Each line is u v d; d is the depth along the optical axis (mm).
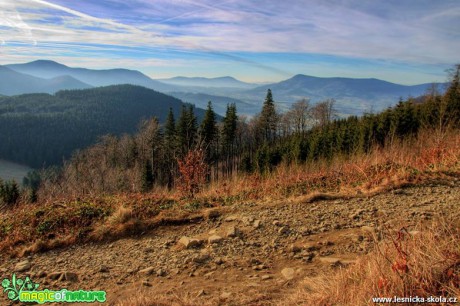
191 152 8422
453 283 2332
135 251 4691
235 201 6664
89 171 32344
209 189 7988
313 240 4531
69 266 4324
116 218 5520
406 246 2682
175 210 6094
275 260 4109
